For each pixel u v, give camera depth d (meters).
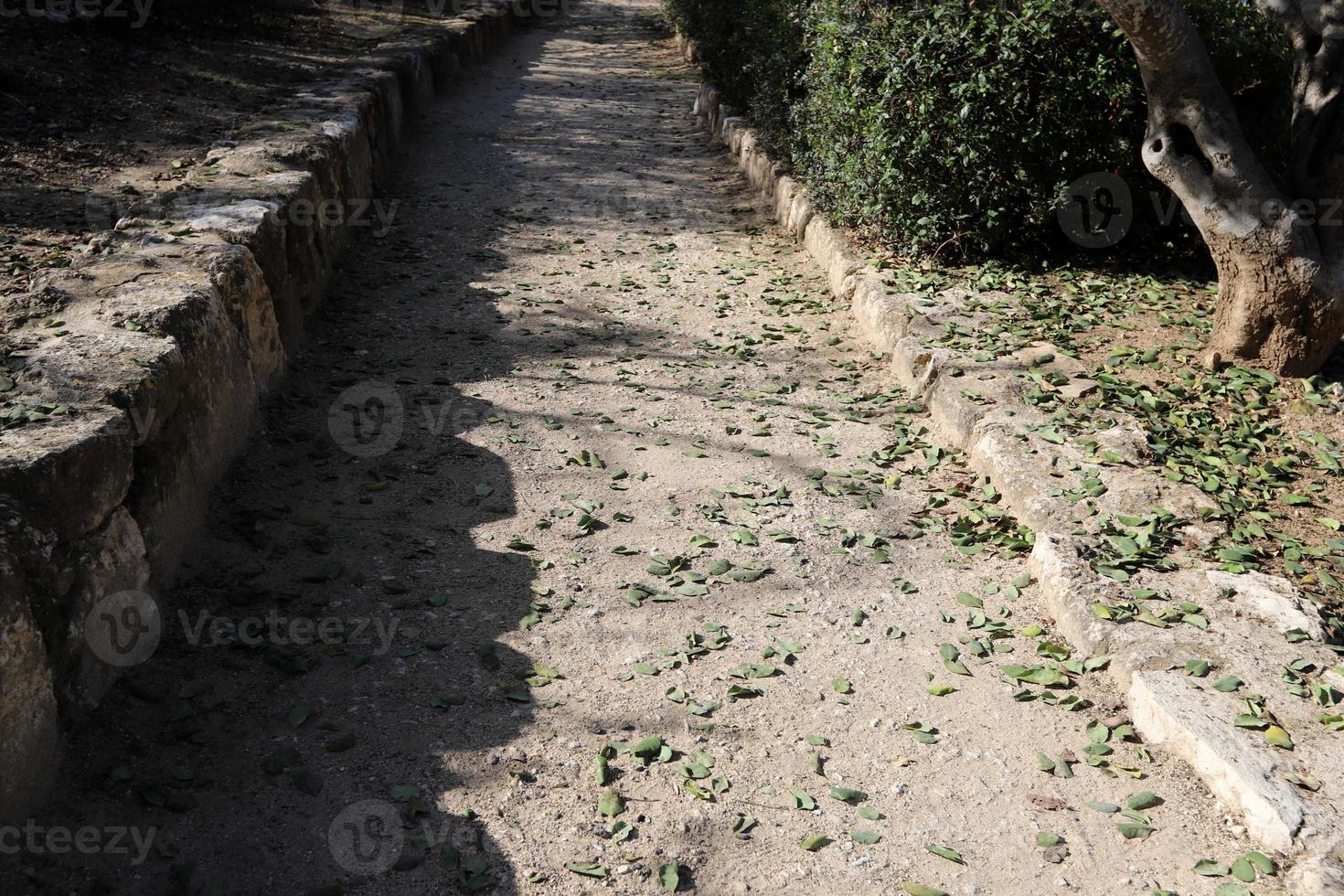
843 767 3.31
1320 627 3.68
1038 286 6.87
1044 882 2.90
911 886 2.87
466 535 4.49
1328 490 4.70
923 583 4.27
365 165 8.73
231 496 4.54
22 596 2.86
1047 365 5.68
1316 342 5.57
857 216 7.79
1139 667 3.53
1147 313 6.52
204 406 4.38
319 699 3.47
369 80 10.03
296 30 12.71
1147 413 5.21
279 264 5.82
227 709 3.40
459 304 7.12
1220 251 5.65
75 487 3.18
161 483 3.88
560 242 8.48
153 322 4.20
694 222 9.19
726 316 7.12
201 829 2.93
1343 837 2.85
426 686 3.57
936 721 3.52
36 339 4.05
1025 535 4.43
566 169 10.50
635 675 3.69
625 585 4.19
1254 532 4.31
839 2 7.64
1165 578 3.96
